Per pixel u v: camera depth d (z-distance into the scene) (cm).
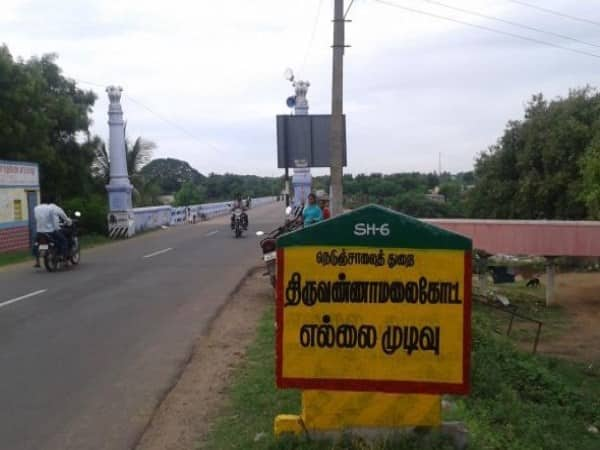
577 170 2770
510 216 3125
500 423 681
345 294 452
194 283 1386
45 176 2989
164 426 563
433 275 448
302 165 2112
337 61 1438
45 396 648
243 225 2709
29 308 1123
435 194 4750
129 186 2903
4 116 2566
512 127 3209
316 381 455
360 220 449
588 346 1329
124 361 773
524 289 1972
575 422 816
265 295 1228
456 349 448
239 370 723
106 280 1458
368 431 462
